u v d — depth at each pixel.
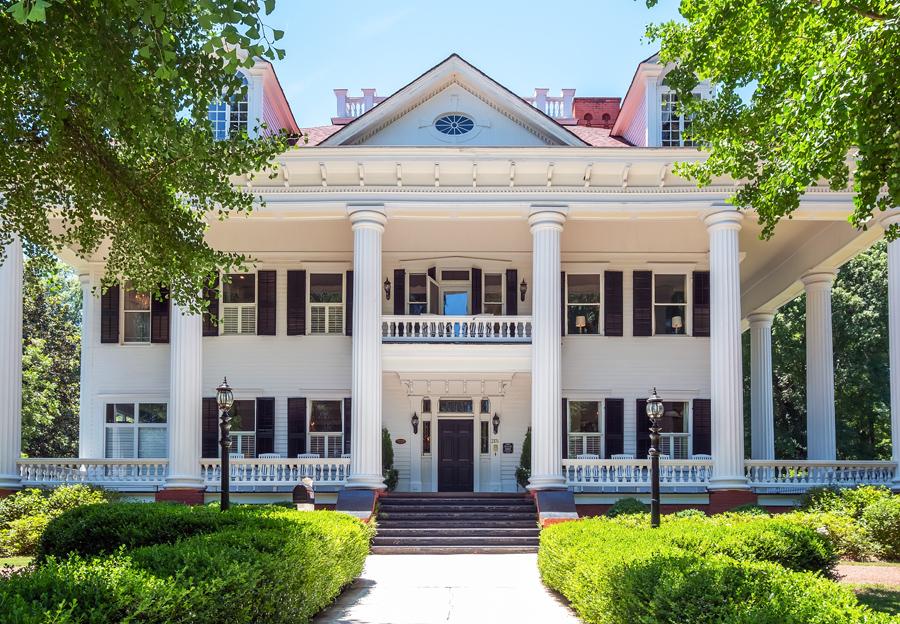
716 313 24.31
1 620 6.06
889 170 11.79
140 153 12.92
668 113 25.75
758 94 14.29
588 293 28.72
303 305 28.64
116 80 10.65
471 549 22.02
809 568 13.36
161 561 9.20
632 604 9.66
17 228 14.38
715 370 24.20
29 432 40.78
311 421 28.52
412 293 28.70
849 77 12.20
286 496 25.06
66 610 6.65
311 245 28.59
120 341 28.66
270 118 27.12
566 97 31.22
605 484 24.59
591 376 28.34
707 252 28.64
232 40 9.22
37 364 41.56
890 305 24.27
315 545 12.59
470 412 28.80
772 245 29.45
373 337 24.47
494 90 25.06
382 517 23.80
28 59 10.61
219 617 8.91
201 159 12.82
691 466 24.80
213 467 25.47
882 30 12.03
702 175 15.78
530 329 27.25
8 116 11.11
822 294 28.66
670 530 13.93
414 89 24.98
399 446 28.55
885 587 14.51
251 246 28.66
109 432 28.50
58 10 10.20
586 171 24.52
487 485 28.45
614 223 27.19
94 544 14.32
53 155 12.86
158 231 14.03
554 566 15.17
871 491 22.14
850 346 43.41
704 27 14.08
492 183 24.94
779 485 24.47
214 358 28.58
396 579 17.69
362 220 24.67
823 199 24.34
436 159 24.33
